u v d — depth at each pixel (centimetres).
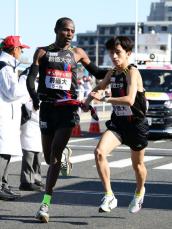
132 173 2770
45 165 3034
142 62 5088
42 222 1706
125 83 1666
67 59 1756
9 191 2027
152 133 4662
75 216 1797
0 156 1998
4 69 1908
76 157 3416
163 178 2633
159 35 11212
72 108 1733
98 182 2475
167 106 4528
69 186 2358
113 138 1677
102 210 1672
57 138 1722
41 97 1761
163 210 1906
